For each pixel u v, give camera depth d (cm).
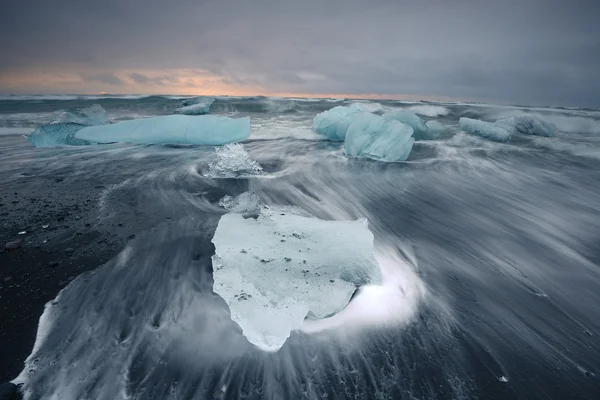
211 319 235
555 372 206
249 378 193
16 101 1780
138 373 194
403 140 722
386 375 198
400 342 223
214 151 782
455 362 209
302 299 246
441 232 400
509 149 849
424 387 191
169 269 292
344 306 249
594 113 1652
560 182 614
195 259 309
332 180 592
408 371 201
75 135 819
